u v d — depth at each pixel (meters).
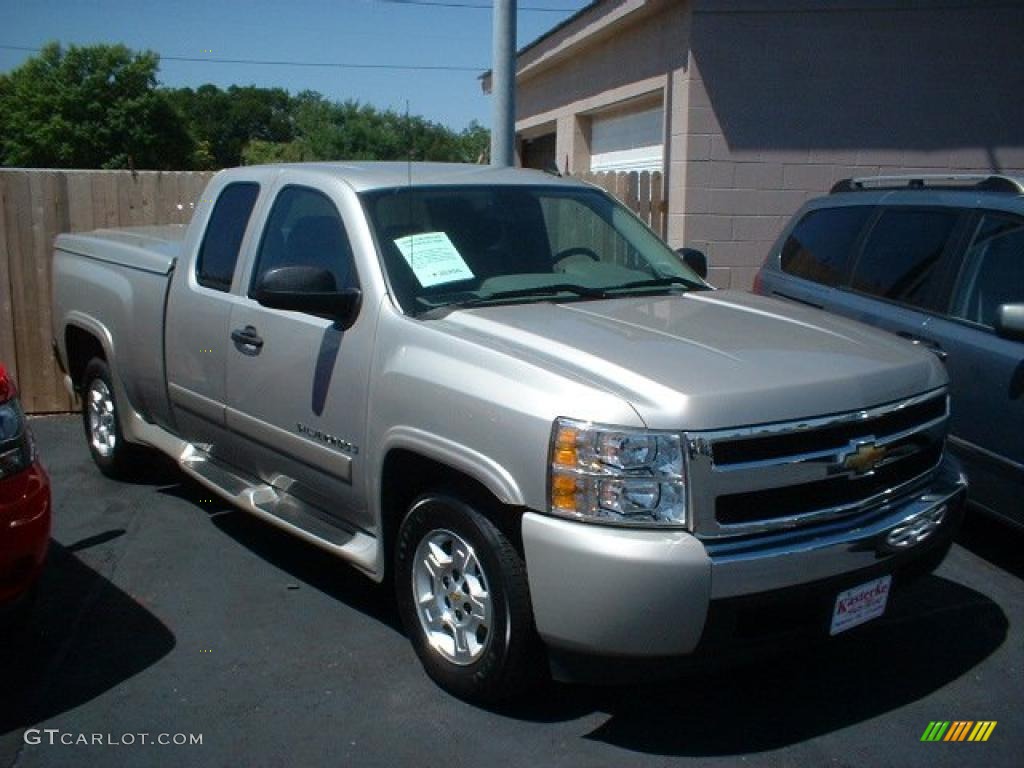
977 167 9.77
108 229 7.72
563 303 4.50
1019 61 9.59
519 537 3.70
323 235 4.84
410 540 4.12
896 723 3.91
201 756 3.69
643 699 4.06
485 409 3.69
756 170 9.64
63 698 4.10
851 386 3.71
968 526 6.00
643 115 11.51
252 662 4.37
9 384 4.16
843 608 3.66
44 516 4.11
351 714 3.96
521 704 4.01
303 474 4.86
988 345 5.13
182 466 5.83
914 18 9.51
